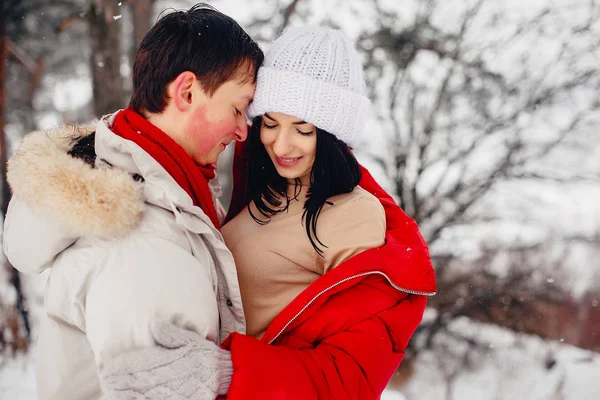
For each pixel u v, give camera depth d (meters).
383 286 1.49
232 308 1.39
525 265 8.08
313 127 1.54
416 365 7.92
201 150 1.45
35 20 9.02
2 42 8.17
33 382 4.99
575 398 6.88
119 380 1.05
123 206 1.15
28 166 1.20
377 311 1.46
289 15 8.05
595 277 7.93
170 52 1.36
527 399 7.07
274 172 1.68
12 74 10.75
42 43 9.95
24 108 11.04
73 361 1.26
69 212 1.11
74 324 1.23
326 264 1.53
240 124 1.51
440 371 7.76
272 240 1.60
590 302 7.89
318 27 1.59
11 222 1.25
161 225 1.22
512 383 7.27
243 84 1.47
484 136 8.60
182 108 1.38
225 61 1.39
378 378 1.40
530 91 8.30
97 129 1.32
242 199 1.81
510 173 8.47
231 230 1.72
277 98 1.49
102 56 6.57
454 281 8.24
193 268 1.21
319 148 1.56
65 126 1.48
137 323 1.11
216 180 1.67
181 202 1.24
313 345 1.45
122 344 1.11
